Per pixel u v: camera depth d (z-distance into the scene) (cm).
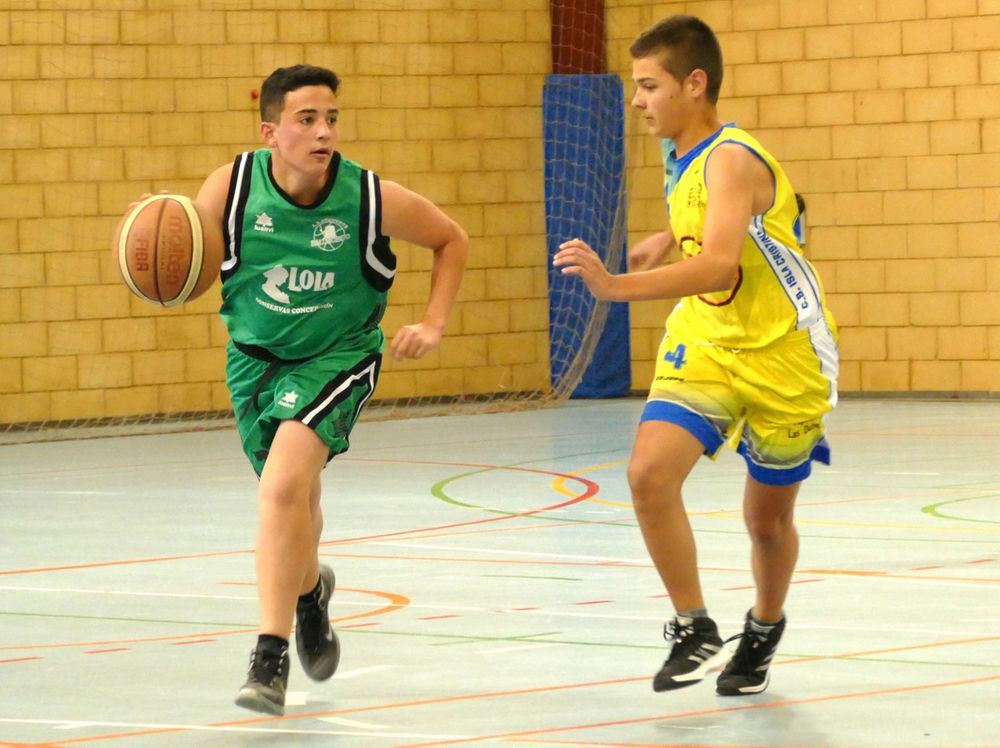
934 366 2614
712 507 1470
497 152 2770
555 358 2814
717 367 726
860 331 2661
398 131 2706
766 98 2706
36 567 1202
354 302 770
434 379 2741
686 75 725
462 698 761
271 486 724
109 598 1062
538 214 2800
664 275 671
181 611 1011
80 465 1991
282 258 754
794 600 1005
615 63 2811
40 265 2475
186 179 2559
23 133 2464
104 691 787
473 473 1792
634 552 1224
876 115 2633
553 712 727
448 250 791
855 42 2641
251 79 2592
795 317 723
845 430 2167
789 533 754
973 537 1254
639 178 2812
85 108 2495
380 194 765
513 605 1012
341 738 685
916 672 796
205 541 1334
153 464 1988
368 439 2216
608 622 951
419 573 1143
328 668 790
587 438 2162
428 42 2720
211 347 2581
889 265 2638
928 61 2595
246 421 785
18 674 829
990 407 2456
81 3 2489
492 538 1309
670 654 724
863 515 1393
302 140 733
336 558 1218
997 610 959
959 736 667
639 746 658
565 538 1302
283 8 2612
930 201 2603
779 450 732
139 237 751
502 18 2764
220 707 751
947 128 2588
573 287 2806
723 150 706
